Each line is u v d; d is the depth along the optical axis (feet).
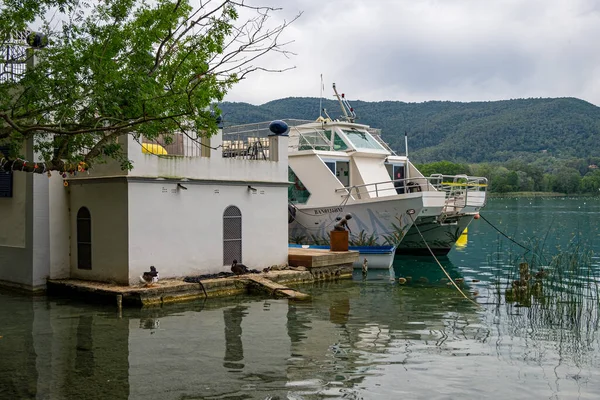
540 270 52.08
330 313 40.29
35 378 25.58
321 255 56.18
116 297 41.39
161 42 33.96
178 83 33.24
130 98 30.78
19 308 40.70
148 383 24.97
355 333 34.42
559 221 143.43
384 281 56.49
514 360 29.07
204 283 45.57
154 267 44.34
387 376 26.30
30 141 45.50
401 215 65.98
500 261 74.02
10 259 48.78
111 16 33.47
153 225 45.16
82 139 34.83
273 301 44.50
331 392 24.13
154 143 50.96
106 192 45.06
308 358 29.01
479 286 53.67
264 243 54.19
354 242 69.10
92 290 43.11
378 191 74.69
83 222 47.21
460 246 94.58
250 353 29.81
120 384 24.81
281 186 56.03
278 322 37.17
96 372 26.48
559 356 29.84
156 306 41.73
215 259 49.85
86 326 35.53
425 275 61.41
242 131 71.97
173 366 27.45
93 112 31.91
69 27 32.78
